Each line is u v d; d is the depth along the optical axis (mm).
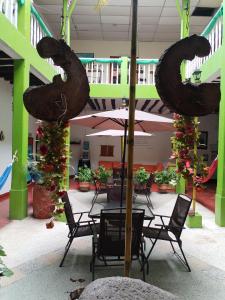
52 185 2363
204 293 2824
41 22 6309
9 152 7973
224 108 5270
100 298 1174
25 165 5453
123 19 10711
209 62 6359
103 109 12227
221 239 4523
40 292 2766
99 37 12617
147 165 12164
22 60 5234
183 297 2738
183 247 4145
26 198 5574
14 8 5102
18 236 4461
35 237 4426
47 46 1854
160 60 1827
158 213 6309
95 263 3488
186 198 3688
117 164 12039
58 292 2771
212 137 12391
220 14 5828
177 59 1820
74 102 1952
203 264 3545
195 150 2850
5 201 7023
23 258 3613
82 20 10859
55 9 9992
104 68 9266
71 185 10133
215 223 5484
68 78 1925
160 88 1833
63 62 1898
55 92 1911
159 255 3826
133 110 1794
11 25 4578
